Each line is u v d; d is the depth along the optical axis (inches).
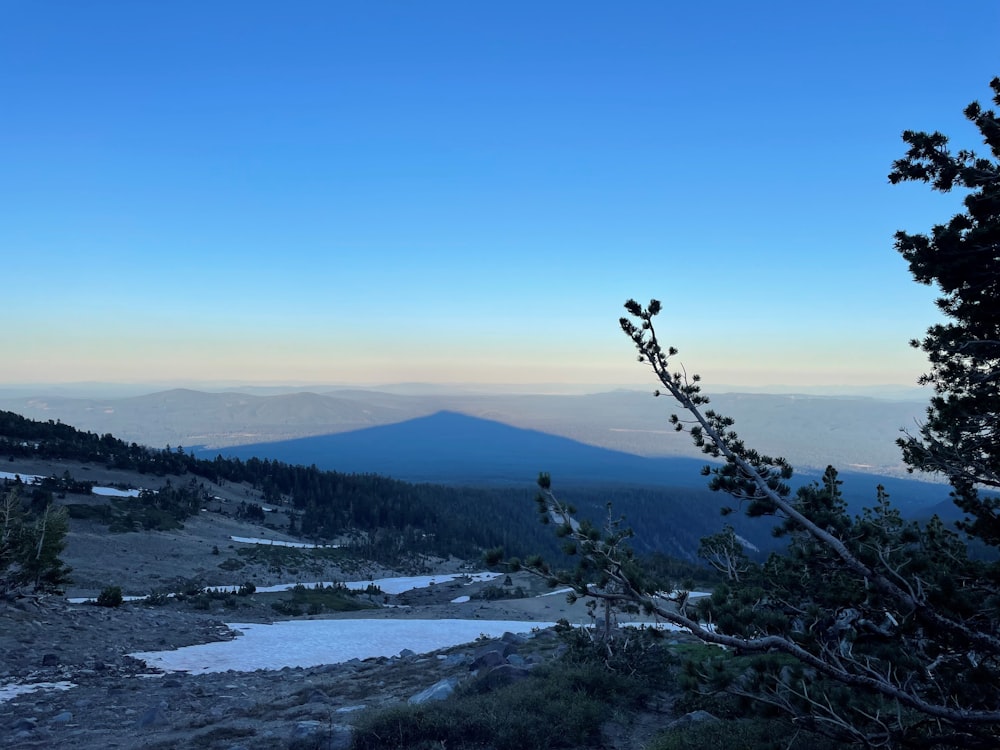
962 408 361.7
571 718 389.7
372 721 402.9
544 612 2116.1
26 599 1084.5
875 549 294.5
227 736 449.1
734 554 377.7
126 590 2493.8
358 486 7416.3
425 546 5797.2
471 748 370.3
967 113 367.9
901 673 281.7
